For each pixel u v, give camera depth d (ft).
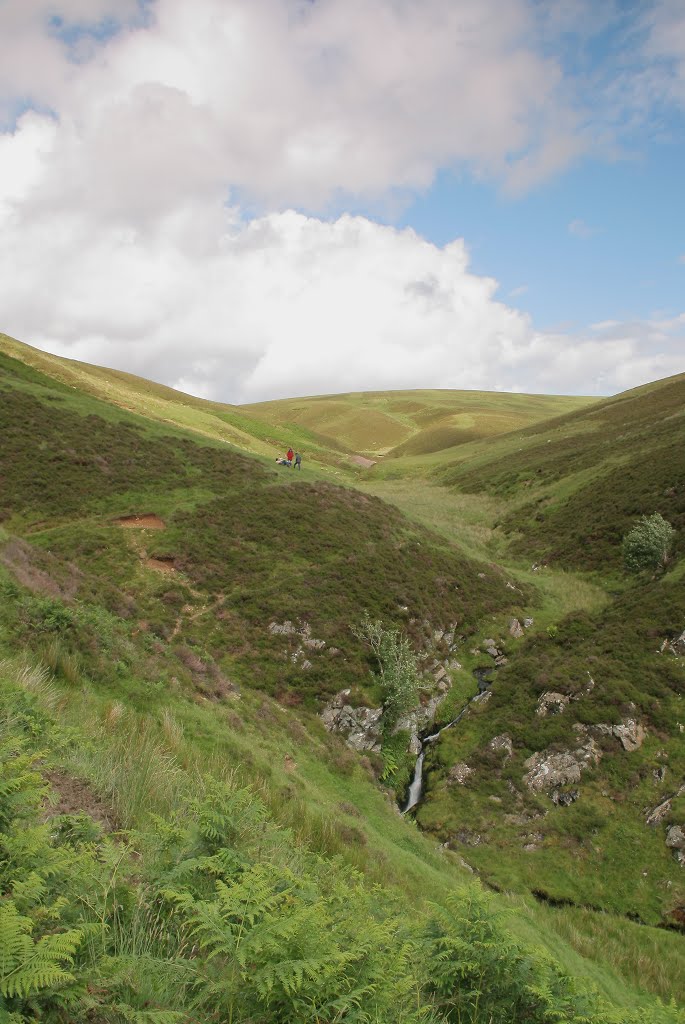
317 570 131.34
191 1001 12.05
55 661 46.37
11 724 26.12
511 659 121.08
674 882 67.97
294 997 11.85
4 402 167.32
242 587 121.08
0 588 53.11
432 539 168.55
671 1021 20.03
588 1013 17.58
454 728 100.17
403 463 386.73
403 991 14.51
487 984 18.16
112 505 142.51
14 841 13.12
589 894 68.49
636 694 92.58
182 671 66.64
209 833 20.63
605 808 78.79
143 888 15.98
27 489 139.54
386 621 118.32
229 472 174.91
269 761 57.67
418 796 87.25
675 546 140.05
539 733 91.61
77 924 12.01
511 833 77.71
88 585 79.15
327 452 430.20
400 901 32.86
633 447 219.82
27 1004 9.48
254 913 13.58
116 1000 10.94
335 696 96.53
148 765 29.99
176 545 130.31
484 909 20.57
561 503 202.39
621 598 132.67
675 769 80.79
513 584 150.41
